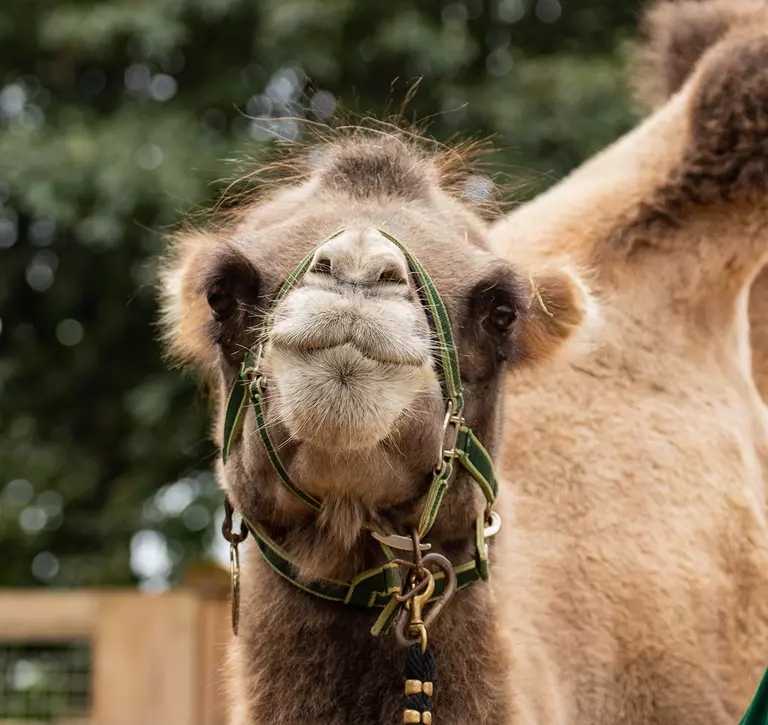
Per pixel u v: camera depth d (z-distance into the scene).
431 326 3.13
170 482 11.56
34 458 11.66
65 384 12.16
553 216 4.40
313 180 3.57
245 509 3.27
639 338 4.18
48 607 7.04
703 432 4.11
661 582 3.91
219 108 11.38
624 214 4.28
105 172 10.10
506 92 10.70
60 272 11.62
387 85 11.16
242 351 3.27
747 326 4.51
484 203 3.97
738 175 4.12
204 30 11.48
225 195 3.95
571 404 4.10
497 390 3.40
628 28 11.57
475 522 3.28
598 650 3.87
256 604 3.31
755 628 4.04
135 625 6.95
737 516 4.07
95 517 11.78
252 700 3.25
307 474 3.00
